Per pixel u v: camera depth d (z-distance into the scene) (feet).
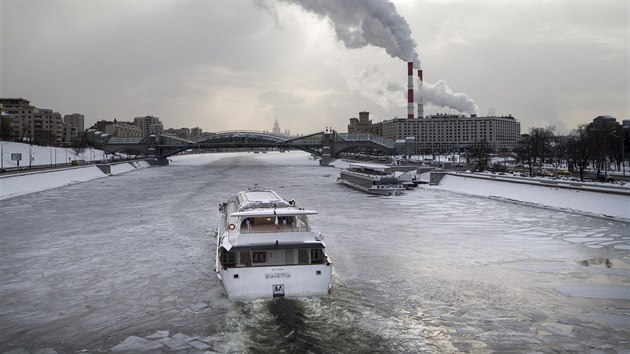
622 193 168.55
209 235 140.67
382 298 81.51
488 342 64.54
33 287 91.76
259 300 76.69
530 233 139.85
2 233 147.95
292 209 95.09
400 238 133.49
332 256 112.16
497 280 92.27
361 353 61.11
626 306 77.61
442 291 85.61
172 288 89.56
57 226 160.35
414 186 298.35
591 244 123.95
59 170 360.89
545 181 229.45
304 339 65.00
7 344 66.03
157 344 65.10
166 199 241.55
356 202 221.87
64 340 67.10
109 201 234.58
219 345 64.34
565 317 73.15
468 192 259.19
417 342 64.44
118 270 102.83
